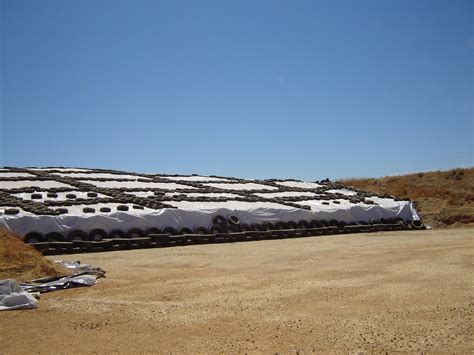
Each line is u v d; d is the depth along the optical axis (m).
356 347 8.61
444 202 57.81
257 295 12.98
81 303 12.34
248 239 32.44
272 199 40.38
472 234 32.72
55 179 39.91
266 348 8.67
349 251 23.38
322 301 12.12
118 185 40.88
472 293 12.57
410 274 15.76
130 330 9.97
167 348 8.81
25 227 26.27
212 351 8.59
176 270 17.92
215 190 42.47
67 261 20.86
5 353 8.73
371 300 12.09
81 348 8.93
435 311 10.87
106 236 28.33
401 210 43.50
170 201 35.22
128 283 15.16
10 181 37.94
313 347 8.68
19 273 15.20
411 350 8.38
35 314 11.35
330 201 42.53
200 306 11.85
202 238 30.23
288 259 20.80
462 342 8.73
